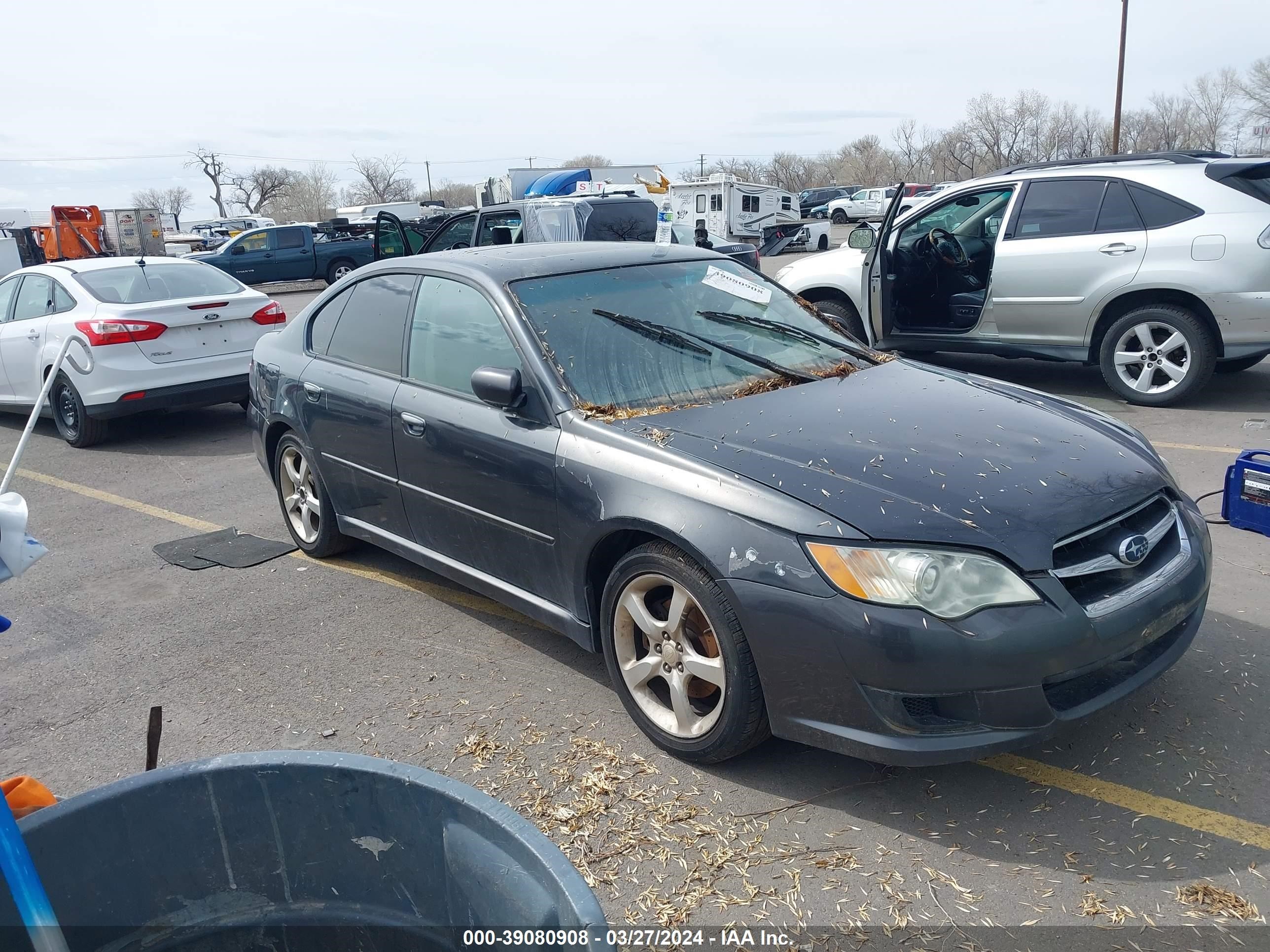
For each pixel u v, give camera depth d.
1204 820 2.84
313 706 3.82
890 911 2.57
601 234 12.95
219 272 9.16
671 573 3.14
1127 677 2.95
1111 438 3.50
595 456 3.39
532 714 3.66
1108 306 7.50
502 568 3.93
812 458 3.14
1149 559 3.10
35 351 8.52
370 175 86.81
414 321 4.38
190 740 3.63
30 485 7.46
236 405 10.22
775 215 32.53
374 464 4.50
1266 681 3.54
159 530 6.18
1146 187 7.20
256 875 1.74
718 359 3.95
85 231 24.53
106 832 1.63
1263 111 52.88
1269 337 6.84
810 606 2.80
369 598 4.86
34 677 4.23
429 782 1.61
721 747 3.12
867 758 2.82
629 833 2.93
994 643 2.68
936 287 8.43
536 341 3.78
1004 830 2.85
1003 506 2.90
